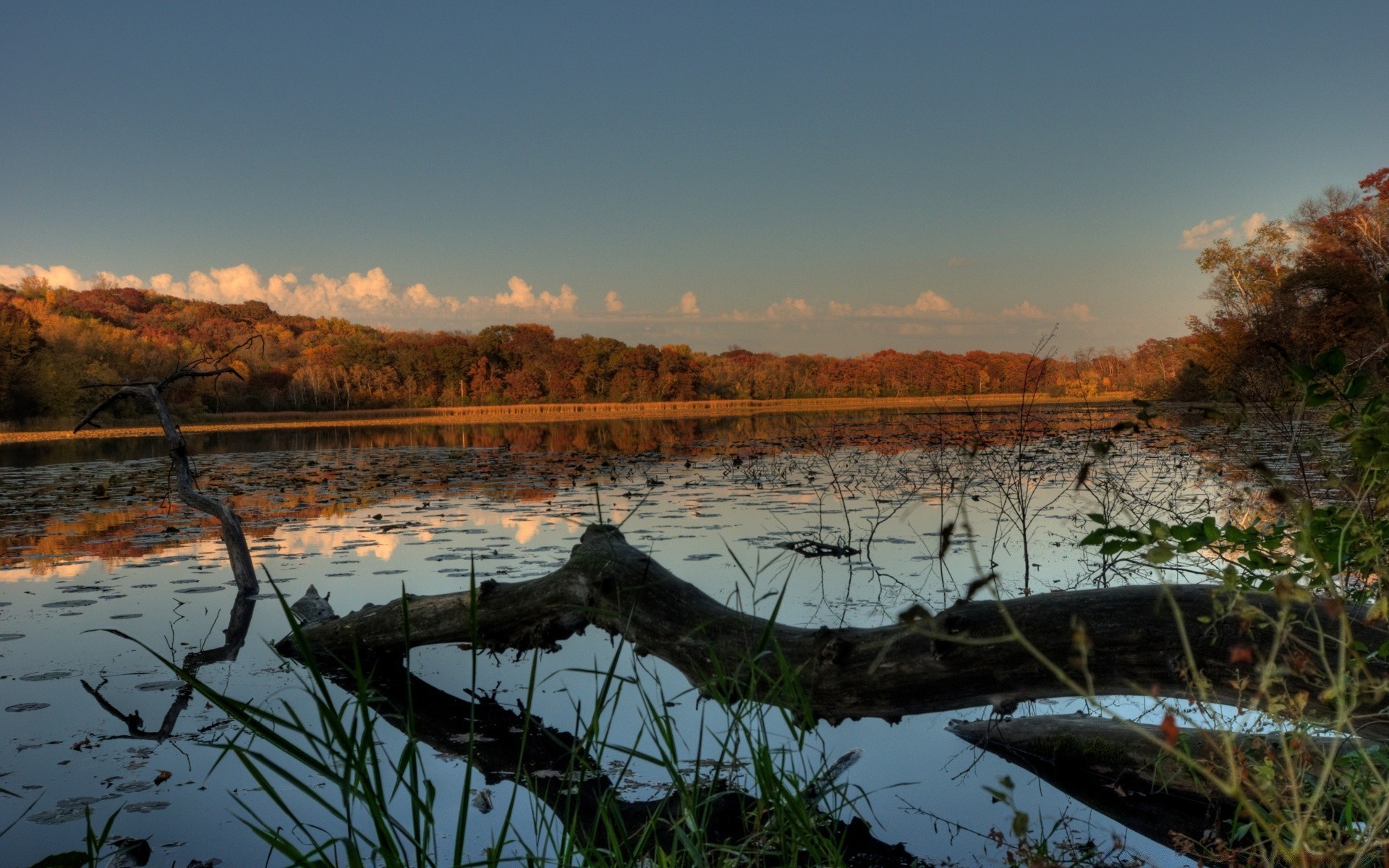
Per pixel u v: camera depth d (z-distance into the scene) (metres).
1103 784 2.52
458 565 5.56
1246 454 2.77
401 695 3.43
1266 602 2.12
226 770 2.65
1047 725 2.81
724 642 3.04
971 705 2.73
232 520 5.09
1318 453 1.69
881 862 1.99
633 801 2.42
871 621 3.99
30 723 3.04
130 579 5.45
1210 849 2.01
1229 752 1.11
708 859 1.86
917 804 2.36
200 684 1.32
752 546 6.08
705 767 2.62
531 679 1.59
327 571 5.49
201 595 5.03
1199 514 4.73
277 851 2.10
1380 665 1.85
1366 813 1.28
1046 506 6.25
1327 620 1.97
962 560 5.61
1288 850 1.07
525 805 2.41
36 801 2.40
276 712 3.19
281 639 4.14
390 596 4.79
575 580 3.38
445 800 2.45
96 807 2.37
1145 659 2.36
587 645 4.12
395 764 2.72
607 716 3.11
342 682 3.60
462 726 3.06
